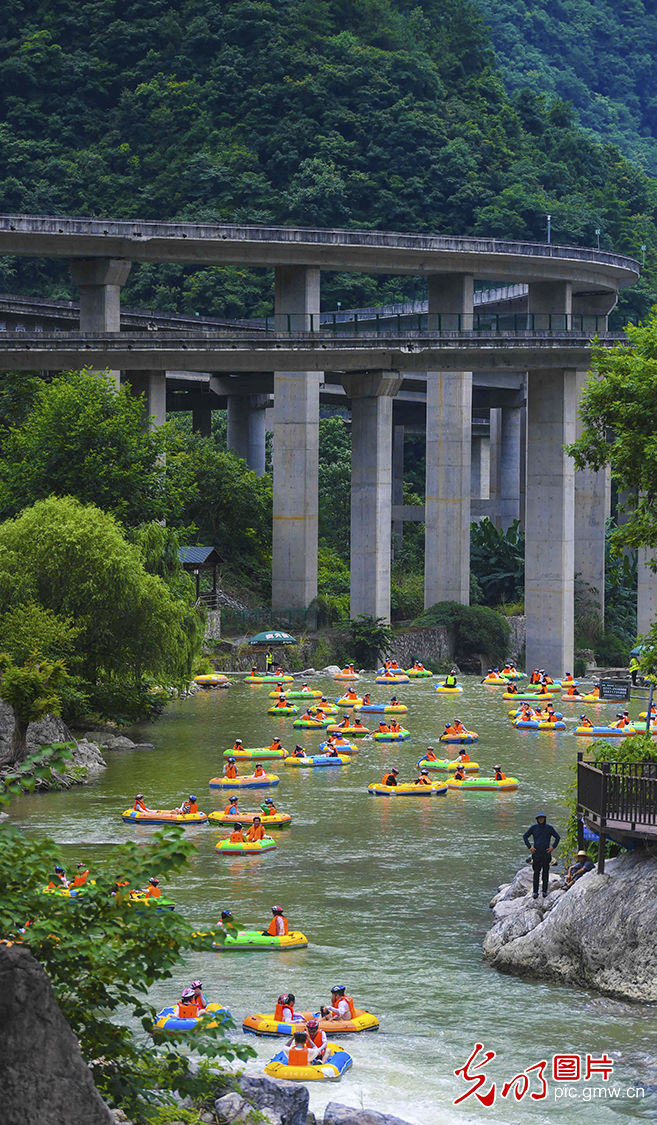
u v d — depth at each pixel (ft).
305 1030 123.65
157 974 80.69
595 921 139.64
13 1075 73.56
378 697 351.46
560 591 435.53
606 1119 110.83
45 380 466.70
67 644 255.91
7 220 390.42
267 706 328.29
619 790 140.56
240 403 583.17
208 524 483.10
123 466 334.85
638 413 172.04
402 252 455.22
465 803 229.86
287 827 211.20
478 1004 135.74
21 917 79.10
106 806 220.02
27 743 240.53
